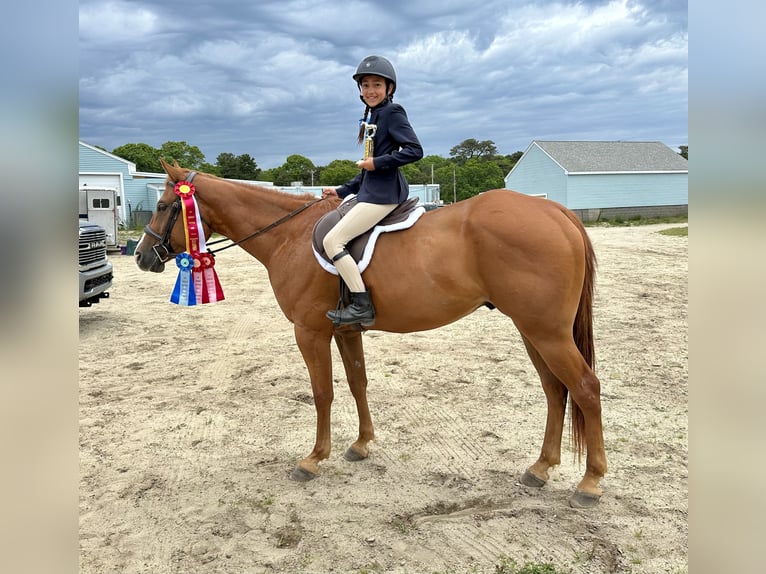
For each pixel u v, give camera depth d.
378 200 3.05
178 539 2.77
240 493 3.22
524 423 4.11
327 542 2.72
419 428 4.08
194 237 3.50
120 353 6.19
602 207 31.98
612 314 7.50
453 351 6.07
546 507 2.96
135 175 26.89
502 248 2.81
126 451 3.79
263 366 5.68
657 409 4.23
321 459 3.42
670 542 2.62
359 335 3.54
